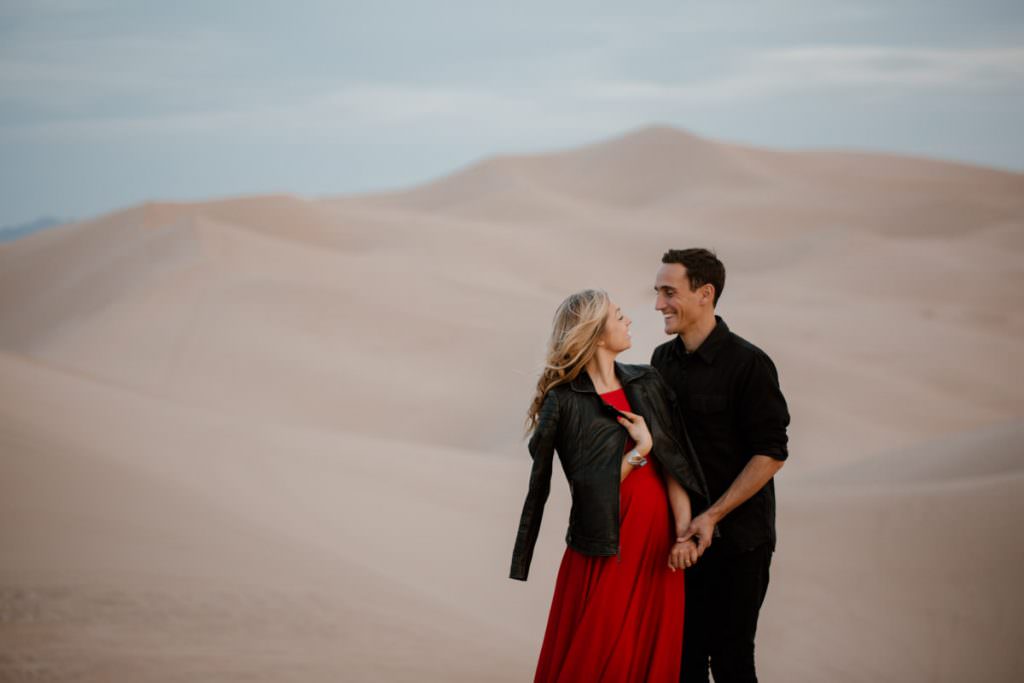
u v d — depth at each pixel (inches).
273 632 248.7
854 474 831.7
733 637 178.9
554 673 169.0
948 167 7381.9
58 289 2689.5
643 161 6628.9
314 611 271.7
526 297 2304.4
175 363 1833.2
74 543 310.5
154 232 2933.1
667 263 181.6
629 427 167.5
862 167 7258.9
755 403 175.5
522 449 1416.1
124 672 209.5
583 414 168.2
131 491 404.5
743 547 176.1
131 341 1936.5
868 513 507.8
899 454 864.9
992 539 444.5
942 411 1785.2
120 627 238.5
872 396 1803.6
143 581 277.1
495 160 6766.7
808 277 3331.7
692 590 183.5
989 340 2241.6
